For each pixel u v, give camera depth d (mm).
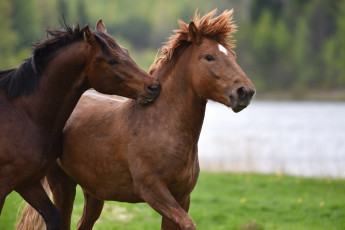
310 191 16906
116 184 7594
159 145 7133
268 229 12219
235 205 14695
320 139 34844
